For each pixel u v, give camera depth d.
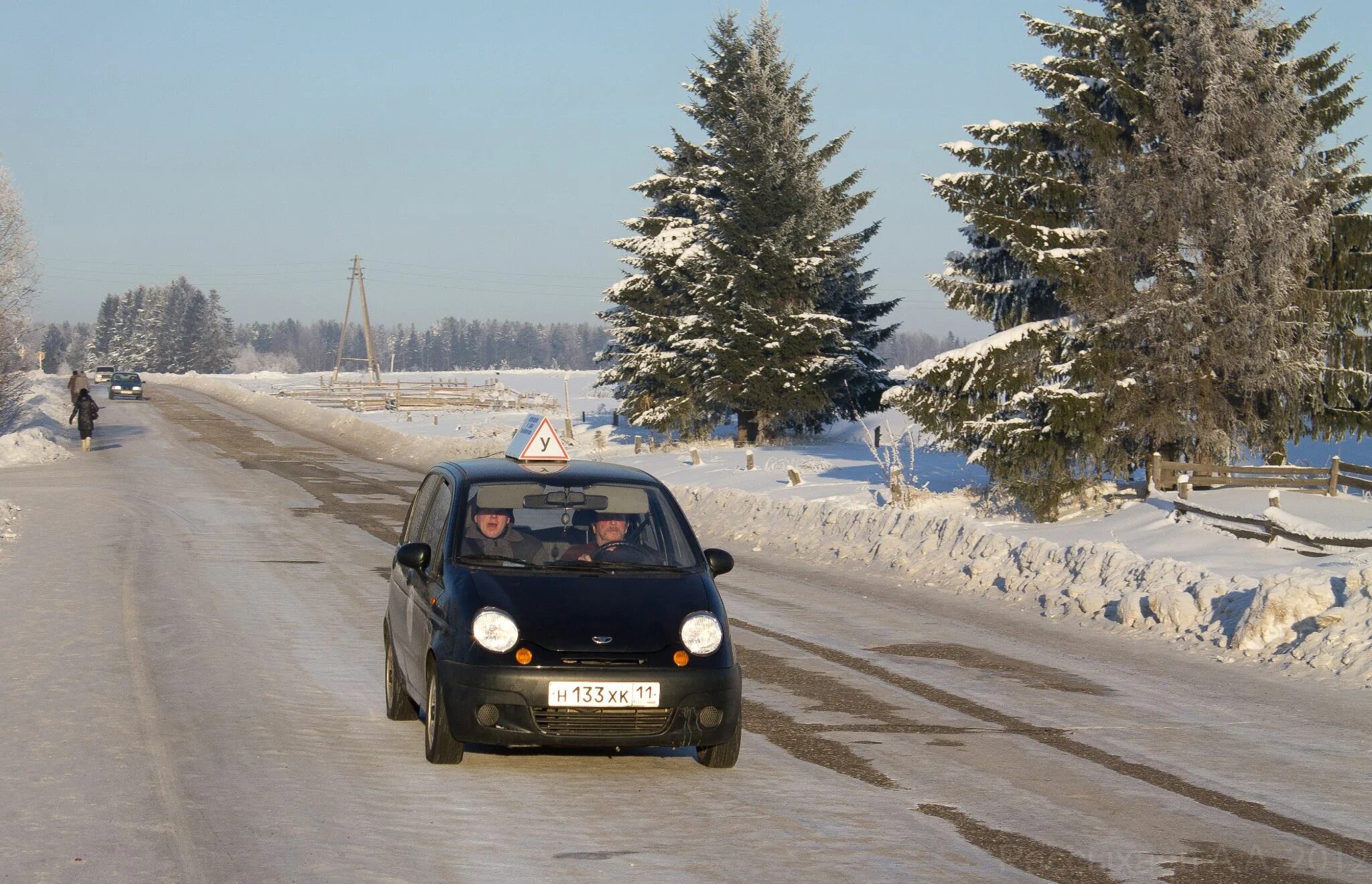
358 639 32.78
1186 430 62.19
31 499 69.69
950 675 29.67
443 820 17.39
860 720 24.77
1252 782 20.62
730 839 16.80
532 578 20.52
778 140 112.88
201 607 37.16
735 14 126.56
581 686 18.84
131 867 15.11
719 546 59.19
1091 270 63.47
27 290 104.62
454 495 22.66
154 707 24.23
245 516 65.44
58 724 22.59
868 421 135.62
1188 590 37.28
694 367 116.62
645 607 19.97
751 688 27.83
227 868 15.14
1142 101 63.91
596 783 19.64
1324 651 30.78
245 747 21.33
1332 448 89.06
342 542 55.56
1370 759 22.36
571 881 14.93
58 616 34.59
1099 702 26.84
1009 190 69.19
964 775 20.67
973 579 45.31
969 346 64.94
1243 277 61.03
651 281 123.75
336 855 15.74
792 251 110.62
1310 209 61.03
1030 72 67.88
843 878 15.29
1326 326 62.44
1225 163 60.66
